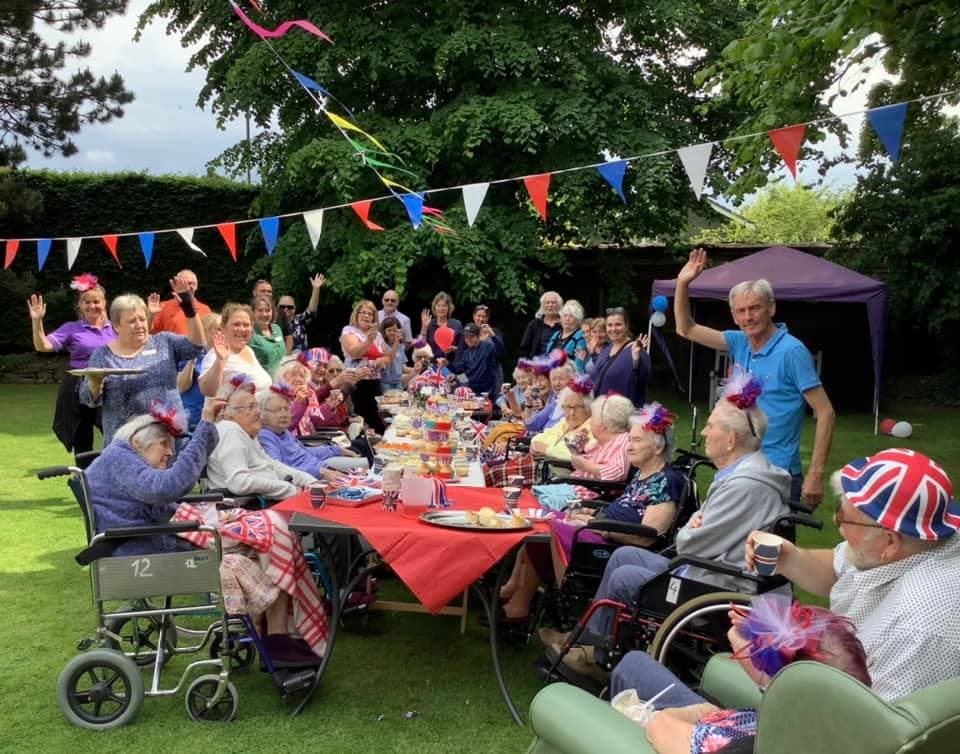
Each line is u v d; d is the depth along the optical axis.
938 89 7.14
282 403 5.02
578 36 13.69
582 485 4.57
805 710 1.55
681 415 13.07
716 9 14.63
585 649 3.63
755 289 3.94
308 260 13.70
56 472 3.26
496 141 13.84
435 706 3.46
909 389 15.20
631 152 13.22
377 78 13.49
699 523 3.24
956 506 2.05
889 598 2.02
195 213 16.69
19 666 3.74
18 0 15.87
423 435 5.78
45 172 16.45
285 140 14.73
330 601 4.24
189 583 3.26
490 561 3.24
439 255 13.11
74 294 16.67
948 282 13.95
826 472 8.91
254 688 3.61
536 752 2.22
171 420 3.51
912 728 1.41
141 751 3.03
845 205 14.92
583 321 7.81
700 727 1.97
